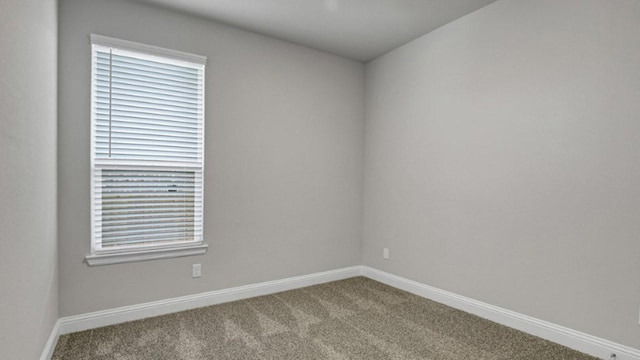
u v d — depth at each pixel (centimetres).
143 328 260
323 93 373
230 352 227
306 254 365
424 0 272
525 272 257
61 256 246
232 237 319
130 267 272
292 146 352
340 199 388
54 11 223
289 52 349
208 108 303
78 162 251
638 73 204
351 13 292
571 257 232
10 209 137
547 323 245
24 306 157
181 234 294
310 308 304
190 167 296
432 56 326
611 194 214
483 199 284
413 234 346
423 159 335
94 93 257
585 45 225
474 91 290
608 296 216
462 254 300
